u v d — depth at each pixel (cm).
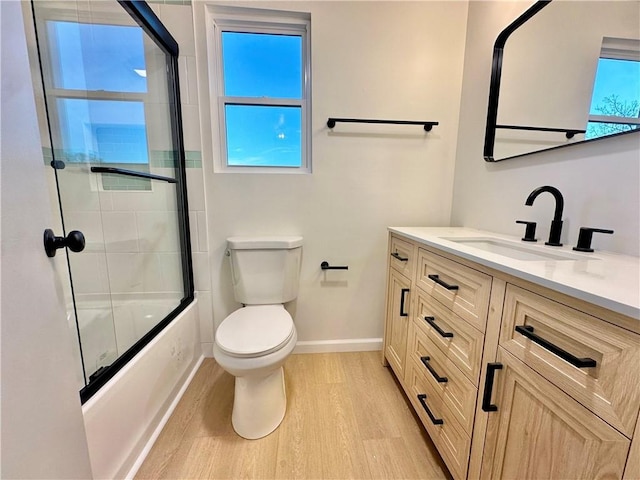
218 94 156
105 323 123
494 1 133
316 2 144
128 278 139
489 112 135
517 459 65
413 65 155
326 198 164
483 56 142
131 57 135
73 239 58
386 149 163
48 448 54
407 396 133
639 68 75
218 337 113
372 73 154
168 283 157
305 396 139
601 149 87
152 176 137
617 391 44
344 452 109
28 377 49
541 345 56
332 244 169
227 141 161
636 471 42
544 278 56
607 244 86
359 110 156
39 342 52
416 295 120
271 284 153
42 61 111
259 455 107
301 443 112
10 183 46
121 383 94
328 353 178
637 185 77
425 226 172
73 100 121
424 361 109
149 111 144
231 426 121
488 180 140
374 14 148
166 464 103
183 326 146
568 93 96
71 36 119
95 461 82
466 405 84
